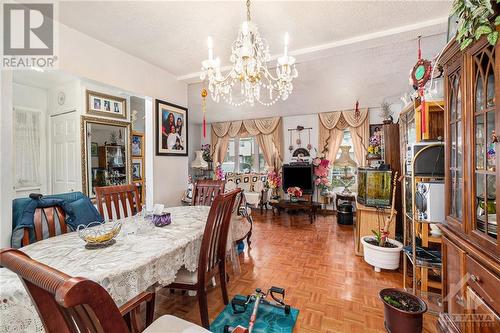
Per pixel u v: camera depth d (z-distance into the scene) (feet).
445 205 4.79
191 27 6.45
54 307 1.98
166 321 3.52
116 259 3.67
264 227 14.19
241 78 6.11
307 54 7.71
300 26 6.35
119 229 4.59
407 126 8.82
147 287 3.82
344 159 16.52
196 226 5.61
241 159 22.06
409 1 5.33
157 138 9.37
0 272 3.22
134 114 13.19
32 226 4.83
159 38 7.05
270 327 5.37
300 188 17.38
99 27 6.44
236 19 6.06
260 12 5.75
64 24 6.27
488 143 3.43
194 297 6.60
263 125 20.29
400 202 10.07
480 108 3.65
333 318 5.68
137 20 6.11
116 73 7.71
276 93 12.64
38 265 1.76
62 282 1.53
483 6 2.99
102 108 10.21
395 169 10.44
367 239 8.95
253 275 7.93
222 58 8.35
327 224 14.90
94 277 3.12
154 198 9.29
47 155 10.83
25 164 10.21
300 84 11.21
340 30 6.55
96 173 9.93
